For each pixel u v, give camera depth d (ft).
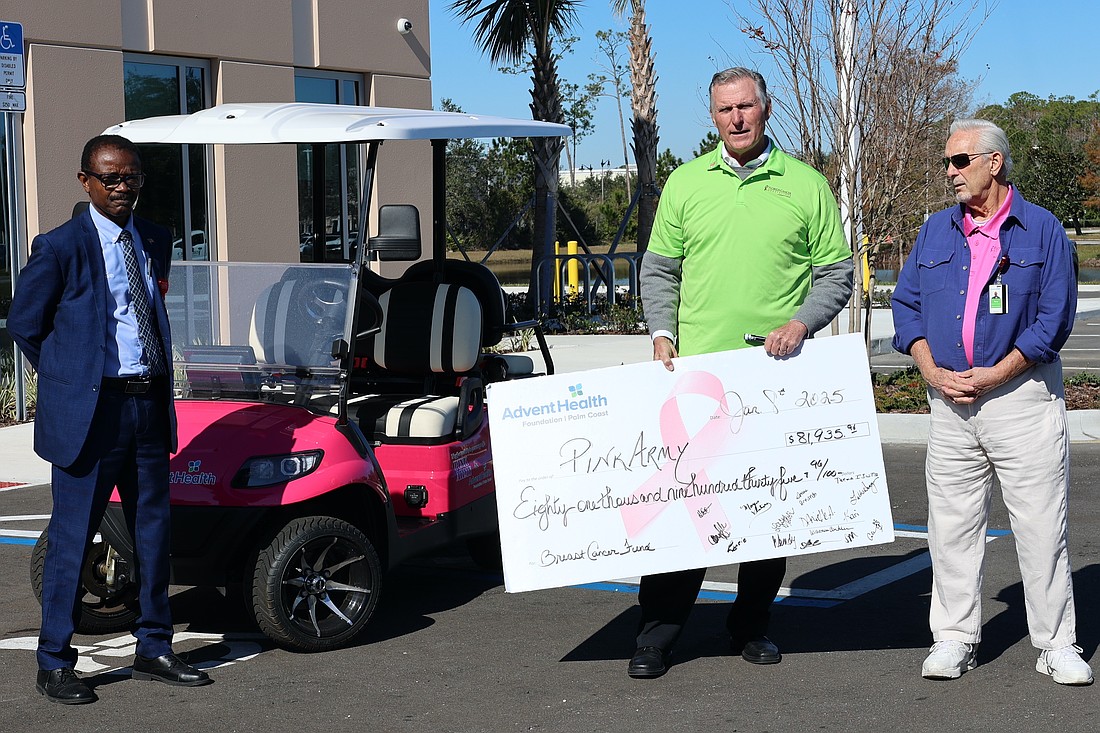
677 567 15.61
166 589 16.11
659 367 15.60
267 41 45.88
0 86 32.04
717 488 15.60
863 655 16.66
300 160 44.29
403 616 18.98
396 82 51.65
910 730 13.92
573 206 151.43
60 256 15.10
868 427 15.55
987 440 15.30
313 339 18.06
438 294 21.11
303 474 16.88
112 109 41.14
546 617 18.85
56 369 15.20
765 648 16.37
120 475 15.75
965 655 15.72
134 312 15.46
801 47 39.91
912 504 26.50
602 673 16.12
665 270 16.38
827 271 15.81
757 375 15.57
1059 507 15.25
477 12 68.13
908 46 40.04
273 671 16.42
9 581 21.24
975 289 15.24
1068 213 183.62
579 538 15.64
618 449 15.64
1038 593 15.42
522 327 22.35
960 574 15.72
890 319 66.13
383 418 19.53
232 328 18.56
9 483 29.58
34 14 38.52
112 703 15.28
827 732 13.92
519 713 14.73
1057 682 15.37
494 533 20.67
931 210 43.75
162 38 42.24
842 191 40.91
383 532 18.08
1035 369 15.17
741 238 15.67
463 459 19.75
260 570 16.60
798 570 21.34
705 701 14.99
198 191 42.47
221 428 17.33
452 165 123.75
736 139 15.46
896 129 40.45
